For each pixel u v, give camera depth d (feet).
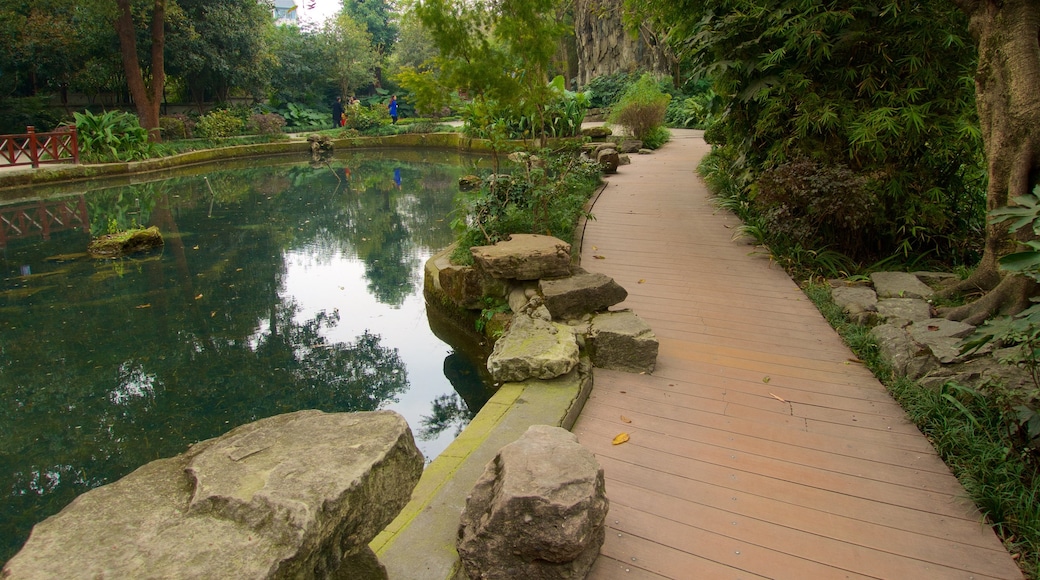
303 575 4.06
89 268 23.71
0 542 9.14
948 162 17.40
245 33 65.00
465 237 18.90
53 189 41.55
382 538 6.97
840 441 8.95
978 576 6.42
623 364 11.41
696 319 13.74
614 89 69.21
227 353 16.14
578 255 18.24
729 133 22.36
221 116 63.57
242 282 22.22
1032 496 7.12
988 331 8.29
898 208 16.80
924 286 14.24
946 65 17.01
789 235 17.20
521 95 27.14
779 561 6.68
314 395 13.99
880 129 16.20
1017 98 12.25
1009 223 12.52
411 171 51.65
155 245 27.09
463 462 8.30
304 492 4.29
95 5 48.32
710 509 7.55
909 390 9.81
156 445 11.74
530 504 5.81
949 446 8.52
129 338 16.97
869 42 17.42
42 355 15.81
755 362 11.60
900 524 7.22
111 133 48.70
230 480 4.47
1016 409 7.95
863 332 12.25
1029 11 12.17
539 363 10.47
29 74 58.18
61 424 12.49
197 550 3.88
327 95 90.07
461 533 6.25
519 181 20.17
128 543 3.93
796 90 17.94
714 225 21.48
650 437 9.18
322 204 37.83
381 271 23.80
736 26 19.01
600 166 30.63
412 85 27.76
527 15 25.67
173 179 47.91
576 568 6.05
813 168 16.49
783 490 7.88
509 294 15.55
